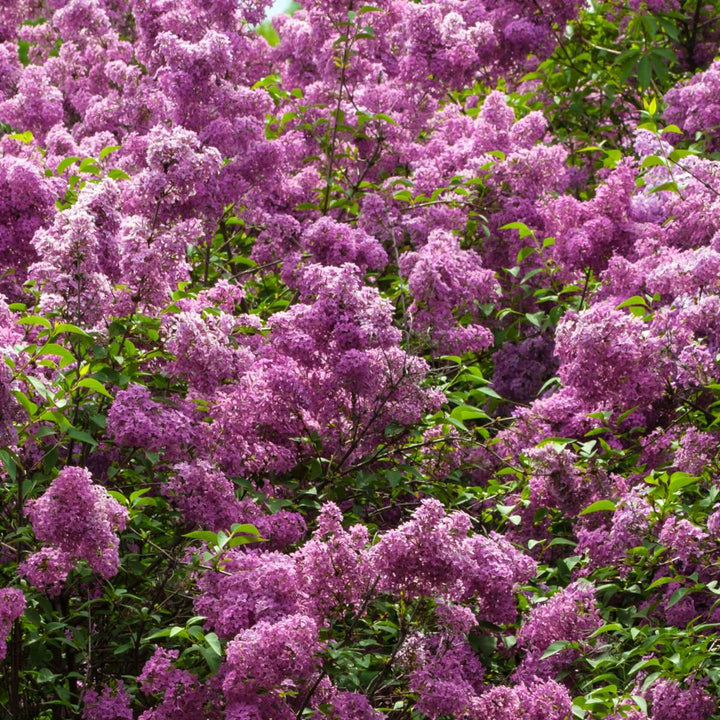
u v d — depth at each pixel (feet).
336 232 28.25
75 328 20.24
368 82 35.70
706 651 20.34
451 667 19.61
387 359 23.95
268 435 23.67
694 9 42.68
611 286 27.53
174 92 29.66
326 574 19.17
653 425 25.34
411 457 26.04
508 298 32.17
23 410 19.54
